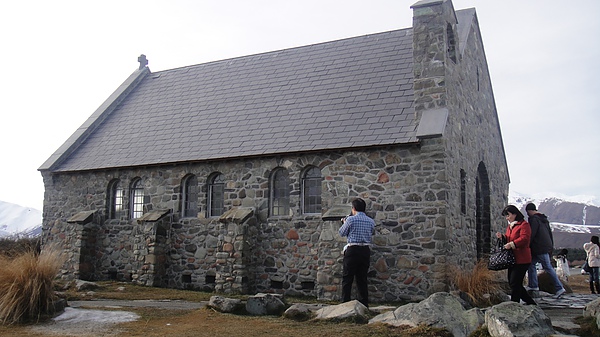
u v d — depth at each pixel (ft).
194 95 71.67
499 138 73.97
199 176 60.29
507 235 34.99
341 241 48.62
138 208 64.49
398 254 48.70
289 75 66.23
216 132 62.34
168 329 30.68
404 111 52.65
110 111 76.33
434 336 27.78
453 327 28.50
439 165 48.03
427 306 29.84
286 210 55.67
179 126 66.69
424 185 48.42
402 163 49.60
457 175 52.85
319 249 49.57
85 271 64.59
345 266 38.50
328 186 52.54
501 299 40.73
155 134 67.26
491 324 27.48
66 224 67.67
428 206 48.03
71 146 70.79
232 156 57.16
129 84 79.56
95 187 66.80
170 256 60.59
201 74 75.51
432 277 47.01
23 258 35.01
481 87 66.33
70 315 33.99
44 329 30.68
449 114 51.01
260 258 55.52
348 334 28.48
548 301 42.80
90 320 33.09
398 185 49.52
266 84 66.69
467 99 59.16
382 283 48.96
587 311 32.04
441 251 47.03
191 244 59.67
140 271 59.31
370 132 51.80
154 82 79.30
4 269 33.99
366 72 60.44
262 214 56.03
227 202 58.08
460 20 63.98
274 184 56.65
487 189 65.72
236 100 66.49
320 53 67.46
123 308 38.24
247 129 60.39
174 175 61.82
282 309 35.60
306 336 28.30
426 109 50.80
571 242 227.81
